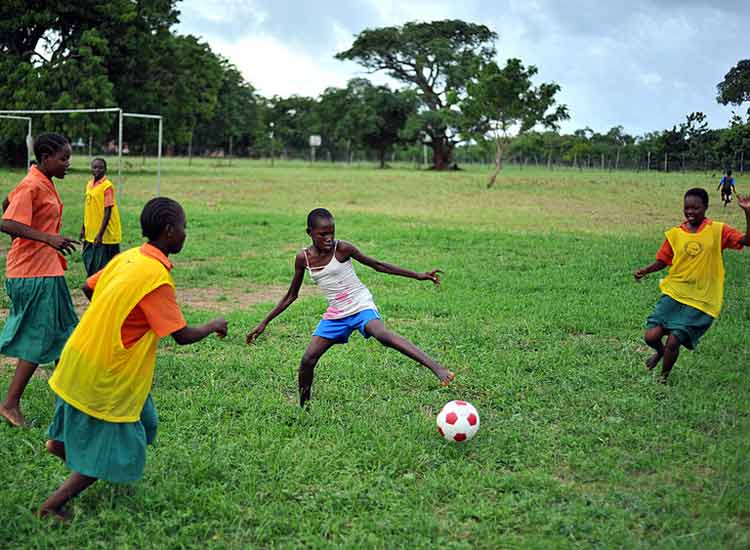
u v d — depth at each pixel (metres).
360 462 4.58
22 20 39.28
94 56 40.28
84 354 3.68
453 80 68.62
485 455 4.70
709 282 6.11
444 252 14.16
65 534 3.70
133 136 47.94
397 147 81.75
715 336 7.77
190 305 9.48
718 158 53.41
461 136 40.44
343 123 73.56
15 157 42.81
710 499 4.12
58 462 4.52
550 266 12.45
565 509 4.01
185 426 5.12
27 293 5.14
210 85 53.84
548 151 76.19
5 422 5.11
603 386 6.16
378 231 16.92
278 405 5.56
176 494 4.05
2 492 4.03
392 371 6.45
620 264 12.58
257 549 3.60
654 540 3.68
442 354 7.07
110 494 4.10
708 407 5.61
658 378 6.36
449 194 33.31
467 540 3.71
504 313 8.84
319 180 41.50
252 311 8.98
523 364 6.73
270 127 103.62
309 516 3.91
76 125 38.81
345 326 5.41
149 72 46.34
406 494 4.16
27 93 38.25
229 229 17.11
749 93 39.56
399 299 9.60
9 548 3.55
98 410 3.71
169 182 36.47
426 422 5.25
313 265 5.36
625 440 4.96
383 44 70.81
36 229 5.30
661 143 66.75
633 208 27.06
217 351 7.11
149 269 3.71
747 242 6.02
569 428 5.19
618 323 8.38
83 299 9.60
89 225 9.61
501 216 23.20
